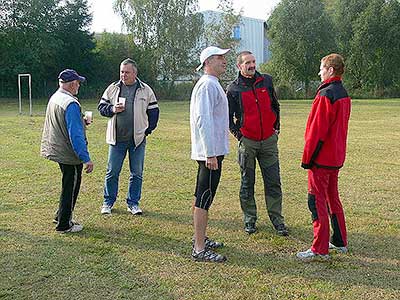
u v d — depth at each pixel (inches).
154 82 1579.7
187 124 692.7
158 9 1558.8
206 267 165.5
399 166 365.4
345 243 180.4
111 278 156.0
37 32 1430.9
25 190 276.2
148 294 144.9
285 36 1663.4
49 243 187.8
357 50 1642.5
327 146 169.0
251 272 161.5
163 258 173.5
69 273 159.5
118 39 1582.2
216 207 244.7
